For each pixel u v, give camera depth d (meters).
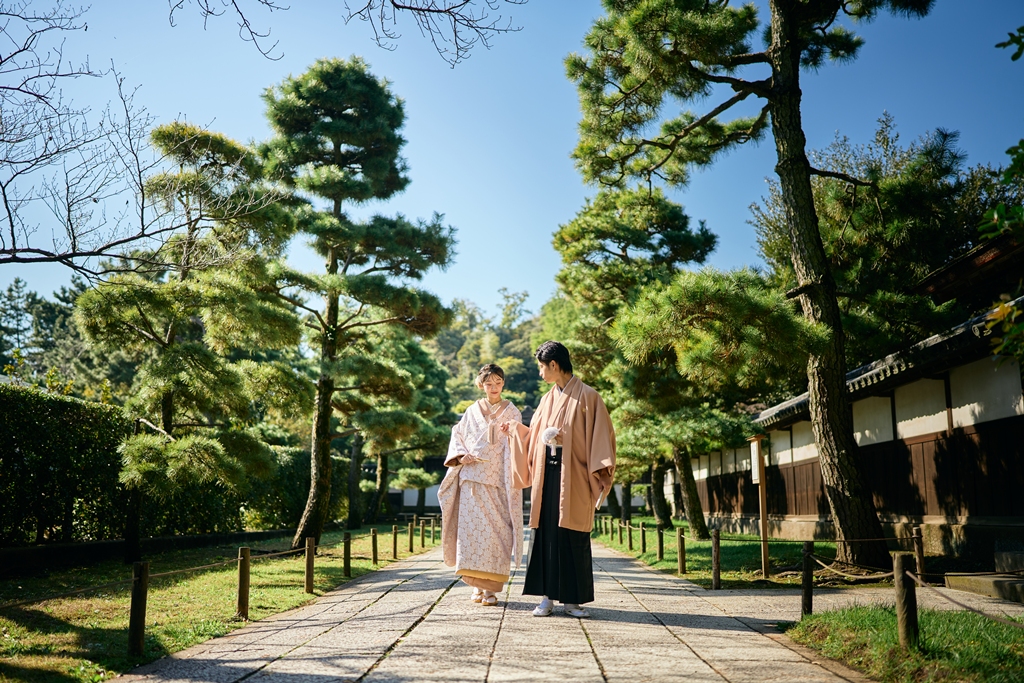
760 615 5.72
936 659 3.72
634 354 8.26
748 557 10.66
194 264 6.92
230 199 8.02
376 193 16.25
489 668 3.72
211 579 8.68
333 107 15.20
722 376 8.61
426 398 26.30
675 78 8.99
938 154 9.73
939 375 10.03
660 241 14.63
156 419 10.67
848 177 9.83
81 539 11.05
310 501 14.20
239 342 11.70
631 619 5.37
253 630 5.36
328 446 14.51
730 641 4.59
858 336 10.37
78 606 6.36
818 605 6.25
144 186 6.41
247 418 10.69
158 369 9.41
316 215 13.88
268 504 19.34
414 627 4.96
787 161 9.31
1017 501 8.41
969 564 8.75
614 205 14.72
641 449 13.39
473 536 5.70
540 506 5.35
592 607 6.03
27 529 9.73
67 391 13.30
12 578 8.58
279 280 13.16
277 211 9.80
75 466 10.48
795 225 9.22
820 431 8.91
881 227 9.78
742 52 10.30
